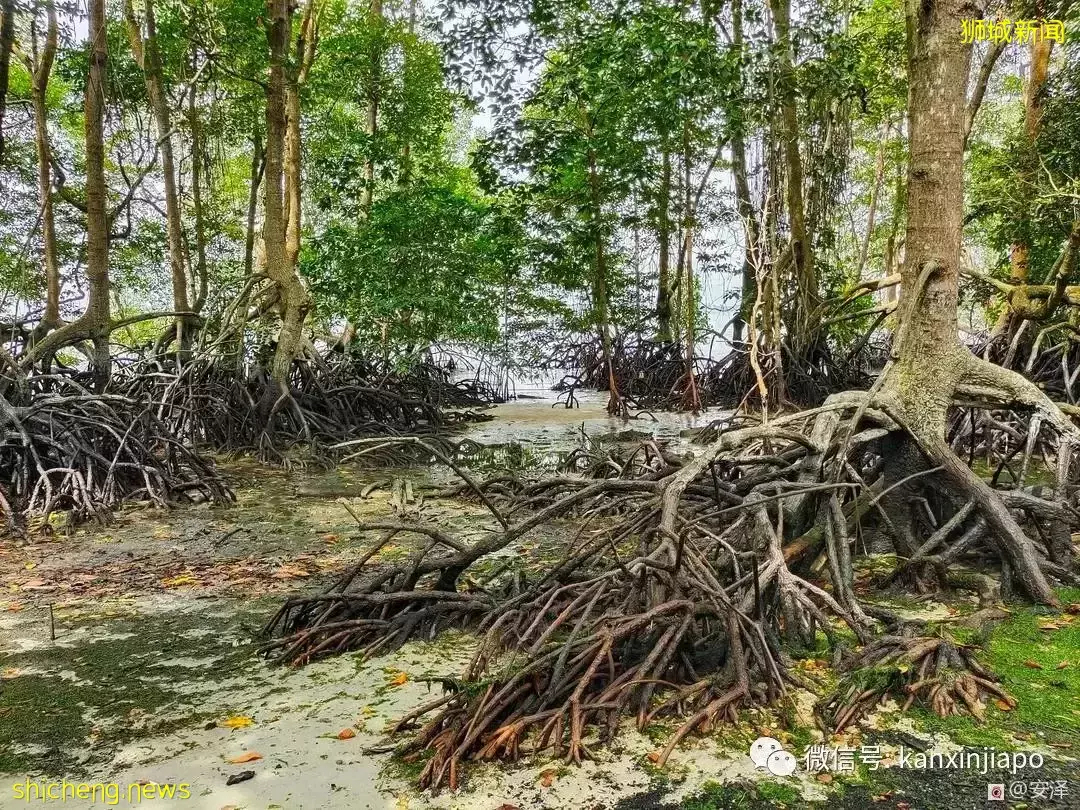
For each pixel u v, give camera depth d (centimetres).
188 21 1412
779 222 1503
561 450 1184
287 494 898
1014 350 1042
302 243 2098
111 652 435
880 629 429
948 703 346
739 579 412
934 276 543
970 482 518
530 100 1372
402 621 445
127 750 328
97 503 771
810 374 1470
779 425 537
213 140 2077
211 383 1202
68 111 1762
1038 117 1384
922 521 566
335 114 2112
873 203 2262
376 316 1399
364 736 336
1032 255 1410
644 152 1472
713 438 1188
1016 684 373
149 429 879
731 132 1308
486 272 1664
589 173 1510
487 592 495
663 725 338
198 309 1395
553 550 629
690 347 1642
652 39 1210
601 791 292
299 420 1198
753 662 372
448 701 327
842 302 1463
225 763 315
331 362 1472
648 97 1314
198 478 893
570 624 422
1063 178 1221
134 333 2417
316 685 389
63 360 1914
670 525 426
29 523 748
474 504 810
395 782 300
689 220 1598
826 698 355
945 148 531
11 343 1141
